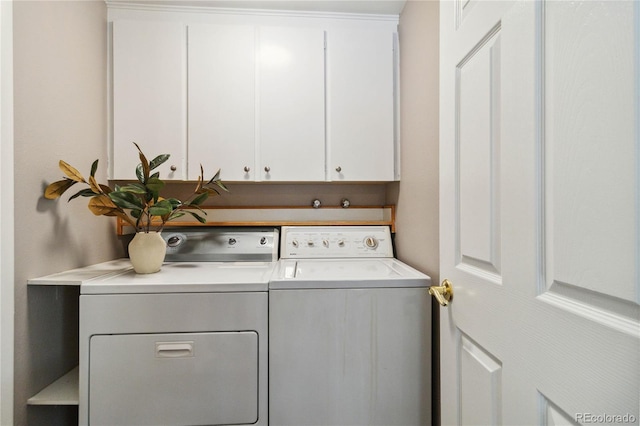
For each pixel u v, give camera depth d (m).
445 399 0.88
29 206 1.05
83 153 1.34
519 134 0.55
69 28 1.25
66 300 1.27
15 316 1.00
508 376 0.59
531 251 0.52
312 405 1.09
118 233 1.63
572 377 0.44
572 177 0.44
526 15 0.53
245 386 1.08
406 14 1.55
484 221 0.67
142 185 1.22
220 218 1.84
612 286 0.38
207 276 1.19
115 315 1.05
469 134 0.74
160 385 1.05
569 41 0.45
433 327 1.18
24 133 1.03
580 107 0.43
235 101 1.58
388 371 1.12
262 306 1.09
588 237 0.42
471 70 0.73
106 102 1.52
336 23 1.64
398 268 1.36
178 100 1.55
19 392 1.02
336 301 1.10
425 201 1.29
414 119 1.42
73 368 1.31
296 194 1.90
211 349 1.07
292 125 1.61
